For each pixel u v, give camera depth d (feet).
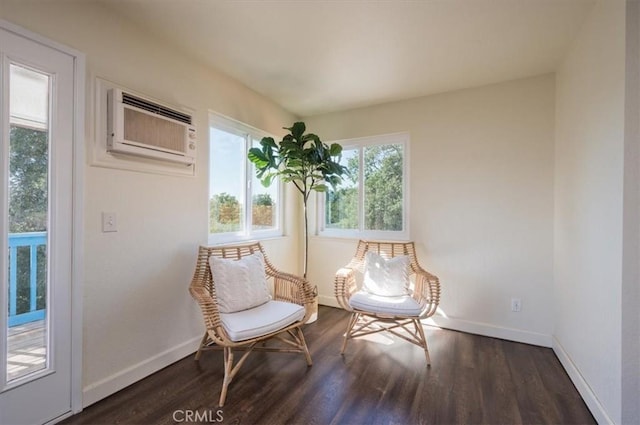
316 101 10.28
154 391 5.92
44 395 4.91
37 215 4.86
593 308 5.48
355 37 6.57
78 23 5.30
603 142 5.15
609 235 4.91
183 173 7.27
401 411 5.39
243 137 9.45
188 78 7.38
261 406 5.51
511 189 8.46
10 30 4.50
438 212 9.41
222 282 6.84
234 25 6.21
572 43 6.63
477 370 6.78
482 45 6.80
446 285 9.27
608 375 4.89
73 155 5.24
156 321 6.66
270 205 10.77
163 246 6.81
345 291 8.25
